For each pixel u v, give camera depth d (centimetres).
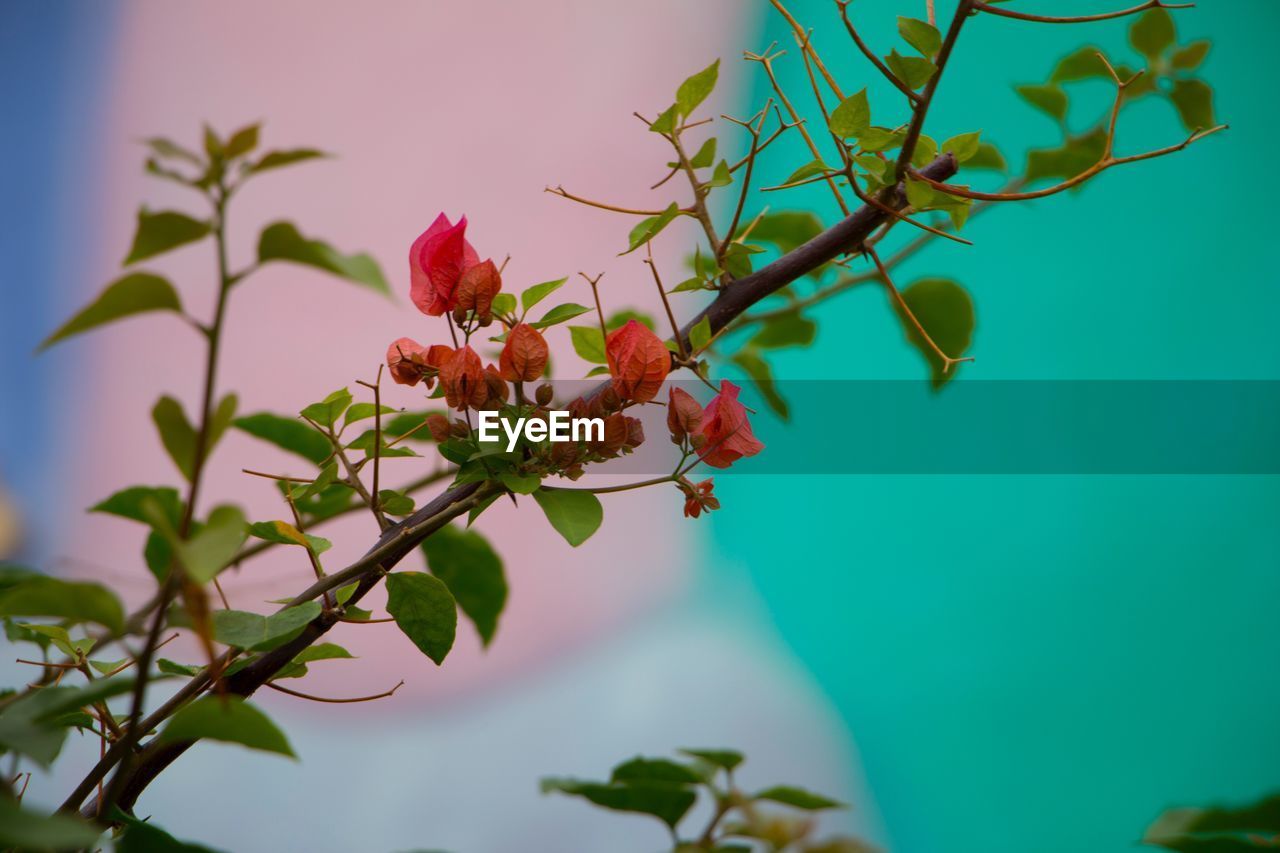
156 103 239
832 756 243
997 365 248
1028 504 246
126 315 91
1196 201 245
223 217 92
